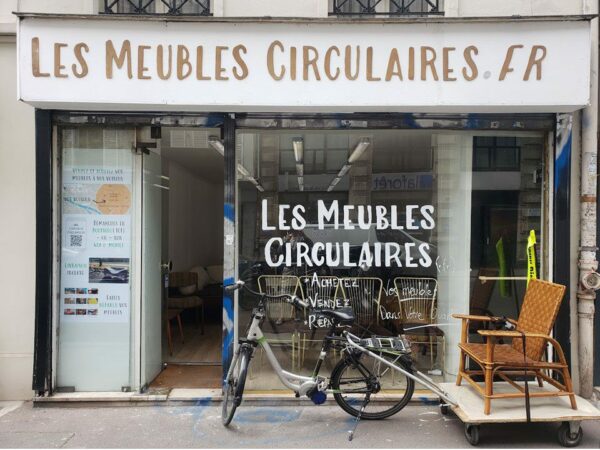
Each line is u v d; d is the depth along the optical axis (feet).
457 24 10.73
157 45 10.76
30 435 9.85
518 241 12.44
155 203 13.02
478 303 12.53
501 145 12.38
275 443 9.48
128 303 12.02
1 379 11.78
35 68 10.67
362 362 10.34
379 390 10.38
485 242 12.49
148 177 12.43
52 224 11.60
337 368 10.37
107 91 10.82
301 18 10.64
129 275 12.02
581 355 11.77
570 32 10.68
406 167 12.35
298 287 12.32
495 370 9.52
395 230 12.42
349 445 9.38
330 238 12.37
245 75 10.87
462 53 10.79
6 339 11.80
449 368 12.47
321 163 12.30
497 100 10.89
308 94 10.94
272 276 12.28
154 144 11.96
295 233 12.31
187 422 10.48
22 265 11.81
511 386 10.66
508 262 12.48
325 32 10.77
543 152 12.26
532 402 9.97
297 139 12.27
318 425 10.30
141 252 12.05
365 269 12.43
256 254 12.24
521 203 12.41
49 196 11.48
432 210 12.43
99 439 9.66
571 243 11.95
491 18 10.59
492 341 9.43
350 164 12.32
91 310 11.96
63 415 10.91
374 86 10.90
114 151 11.99
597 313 12.25
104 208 11.98
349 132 12.25
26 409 11.27
